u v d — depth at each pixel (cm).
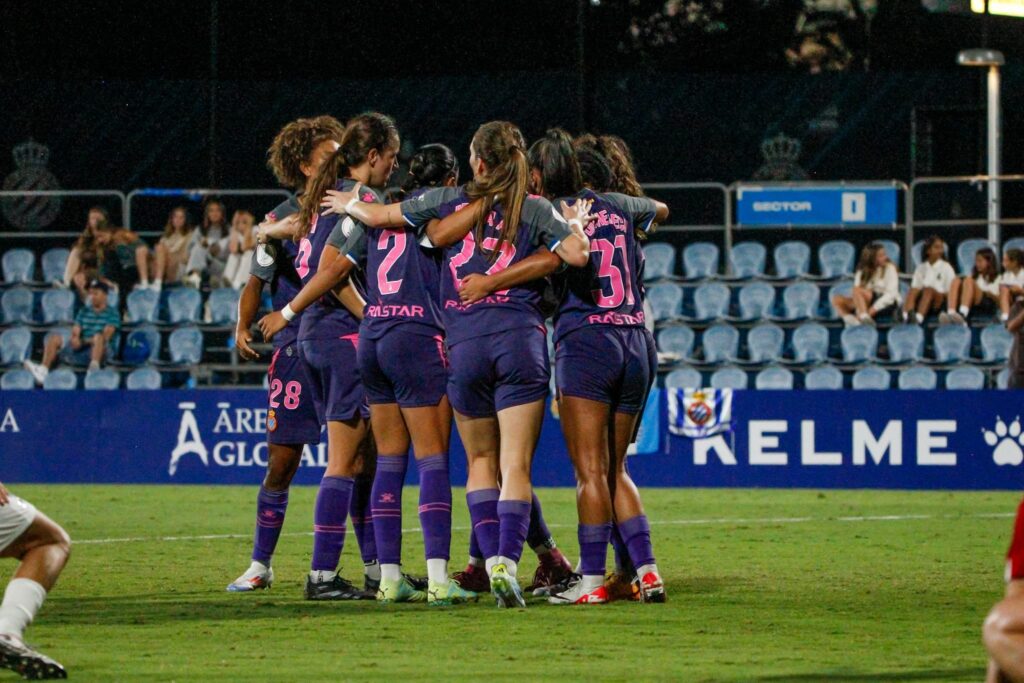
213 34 6166
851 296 5162
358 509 2312
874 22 6412
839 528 3334
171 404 4506
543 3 6481
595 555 2158
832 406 4284
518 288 2095
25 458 4559
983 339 4978
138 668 1647
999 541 3078
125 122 6300
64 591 2372
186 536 3219
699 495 4131
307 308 2286
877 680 1575
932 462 4241
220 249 5344
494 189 2073
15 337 5334
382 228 2166
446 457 2200
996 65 5472
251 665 1670
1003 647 1080
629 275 2156
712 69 6506
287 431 2373
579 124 6084
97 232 5303
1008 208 5738
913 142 5866
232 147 6294
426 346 2159
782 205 5234
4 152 6288
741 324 5291
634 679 1581
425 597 2223
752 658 1719
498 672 1625
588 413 2131
